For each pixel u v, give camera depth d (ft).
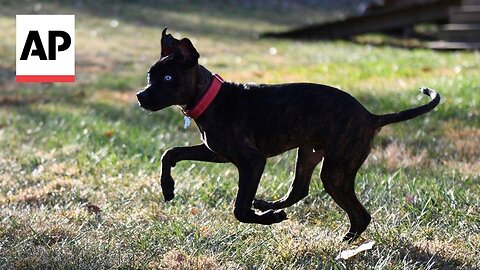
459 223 22.31
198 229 22.13
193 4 104.53
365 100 43.47
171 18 92.12
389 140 34.73
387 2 83.82
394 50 70.03
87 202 25.62
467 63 57.11
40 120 42.11
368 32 77.61
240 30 88.28
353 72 54.95
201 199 25.68
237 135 19.80
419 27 89.30
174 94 19.79
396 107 41.11
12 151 34.40
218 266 19.36
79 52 69.21
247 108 19.84
